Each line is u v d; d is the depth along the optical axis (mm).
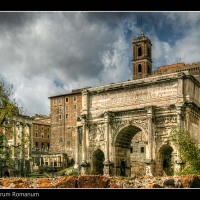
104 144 68250
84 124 70938
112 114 67750
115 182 22734
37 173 105312
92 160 70250
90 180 21391
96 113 70375
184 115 60281
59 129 149250
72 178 21328
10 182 23500
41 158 140625
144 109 63719
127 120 66062
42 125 160750
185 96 60906
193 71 124812
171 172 63750
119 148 68812
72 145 143750
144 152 105875
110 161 66688
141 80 65375
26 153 117250
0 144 51406
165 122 62031
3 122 54062
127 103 66625
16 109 53156
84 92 72375
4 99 51250
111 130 67812
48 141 162875
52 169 122062
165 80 62750
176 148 59781
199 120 65875
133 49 146625
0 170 86438
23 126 117250
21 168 99312
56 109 151875
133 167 106750
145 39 144375
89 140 70812
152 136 62188
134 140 108625
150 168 61000
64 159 138500
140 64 143750
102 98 70375
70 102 148500
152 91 64312
